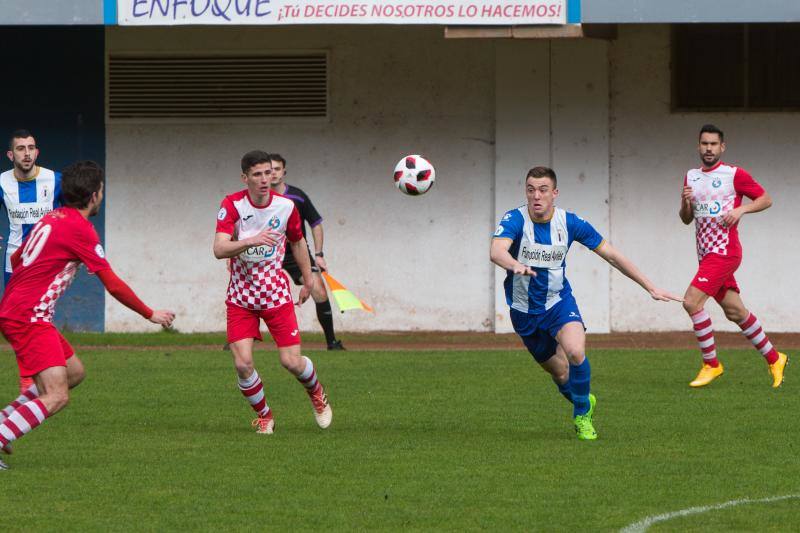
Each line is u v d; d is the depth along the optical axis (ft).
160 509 73.15
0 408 111.65
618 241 186.50
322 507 73.67
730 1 159.43
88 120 190.29
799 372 137.80
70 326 190.60
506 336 183.73
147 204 190.19
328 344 163.94
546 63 183.83
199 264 190.19
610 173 186.09
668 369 140.87
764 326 184.55
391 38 187.62
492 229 187.32
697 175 127.44
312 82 189.06
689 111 185.06
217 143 189.78
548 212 94.17
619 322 186.70
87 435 98.94
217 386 128.06
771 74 183.83
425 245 188.55
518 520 70.49
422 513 72.13
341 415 109.50
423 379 132.87
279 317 96.99
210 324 190.08
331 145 189.06
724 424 103.40
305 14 163.63
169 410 112.47
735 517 71.26
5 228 190.60
